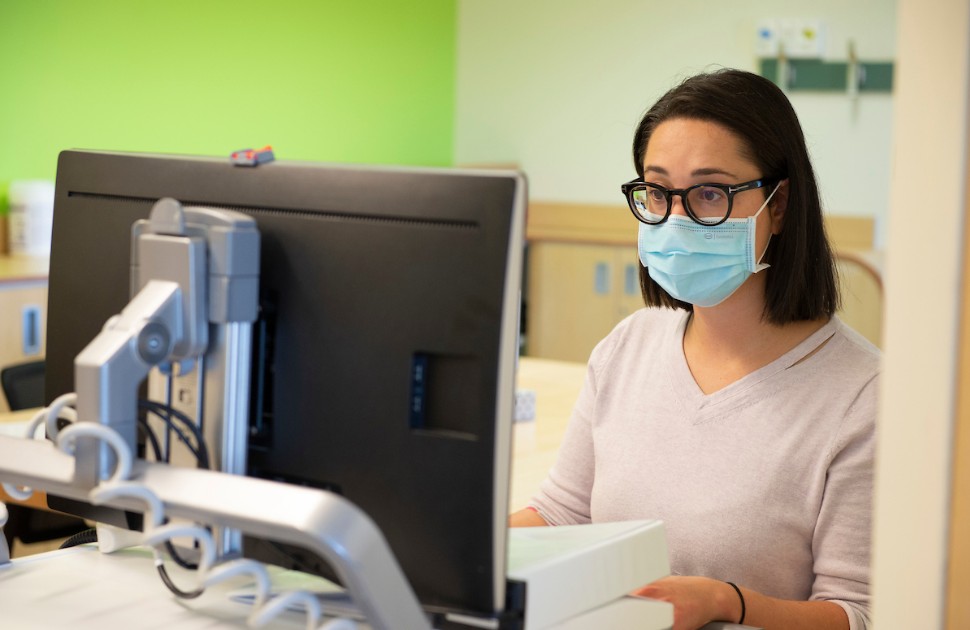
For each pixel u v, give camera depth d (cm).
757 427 152
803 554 150
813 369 152
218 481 90
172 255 100
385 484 99
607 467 165
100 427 93
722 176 150
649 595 125
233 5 483
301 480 104
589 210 585
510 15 601
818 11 525
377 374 99
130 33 451
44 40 451
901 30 78
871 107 520
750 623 131
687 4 552
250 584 111
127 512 116
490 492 94
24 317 402
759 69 539
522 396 261
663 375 164
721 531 151
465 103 622
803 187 151
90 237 119
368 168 101
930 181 77
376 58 559
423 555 97
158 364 99
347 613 102
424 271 97
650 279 170
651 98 567
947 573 78
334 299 101
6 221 459
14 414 251
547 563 100
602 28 575
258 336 106
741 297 156
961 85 75
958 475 77
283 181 105
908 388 79
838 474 145
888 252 80
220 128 485
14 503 263
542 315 568
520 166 608
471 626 97
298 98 517
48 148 456
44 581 114
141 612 106
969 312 75
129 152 118
